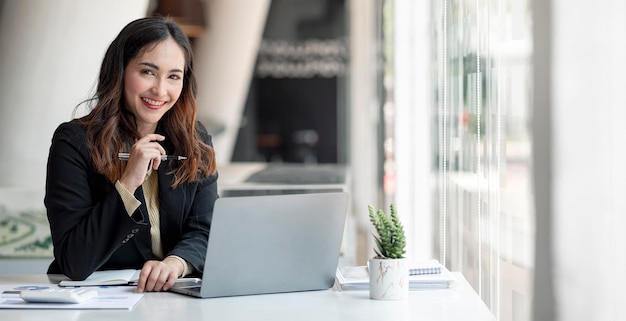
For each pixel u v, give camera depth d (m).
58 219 2.43
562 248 1.52
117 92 2.53
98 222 2.37
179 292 2.30
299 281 2.30
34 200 4.16
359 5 9.62
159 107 2.54
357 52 9.96
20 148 4.60
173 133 2.65
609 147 1.38
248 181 4.57
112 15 4.63
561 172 1.52
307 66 13.30
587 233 1.43
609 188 1.38
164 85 2.53
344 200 2.32
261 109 13.34
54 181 2.46
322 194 2.28
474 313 2.03
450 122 3.43
